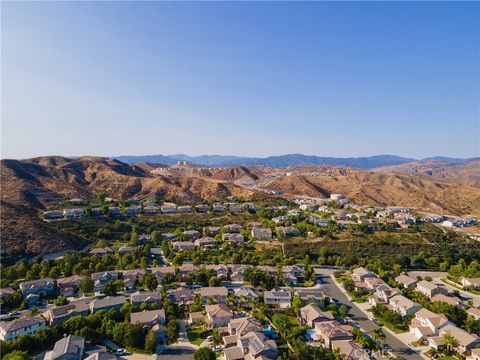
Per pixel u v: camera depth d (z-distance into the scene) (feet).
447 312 414.21
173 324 378.32
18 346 329.31
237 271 551.59
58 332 353.92
